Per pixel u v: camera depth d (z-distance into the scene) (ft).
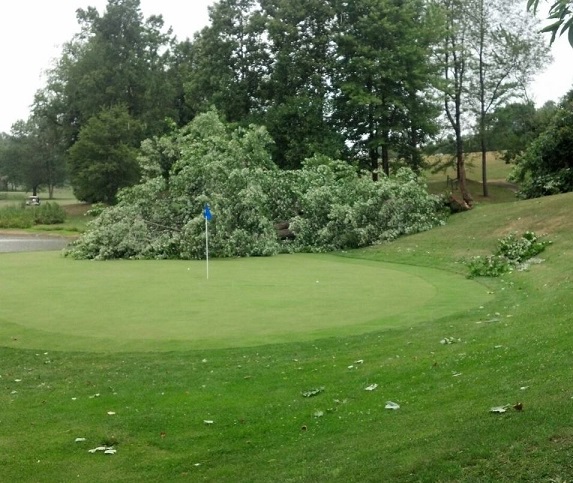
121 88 186.09
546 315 31.37
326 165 93.30
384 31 123.44
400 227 84.64
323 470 16.11
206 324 35.94
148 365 28.91
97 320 37.52
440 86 125.80
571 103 107.86
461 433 16.03
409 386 23.30
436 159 162.30
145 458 19.39
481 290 46.52
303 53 130.41
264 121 128.26
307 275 56.24
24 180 283.79
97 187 171.32
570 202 73.41
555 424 15.10
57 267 66.18
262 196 80.59
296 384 25.48
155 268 64.44
